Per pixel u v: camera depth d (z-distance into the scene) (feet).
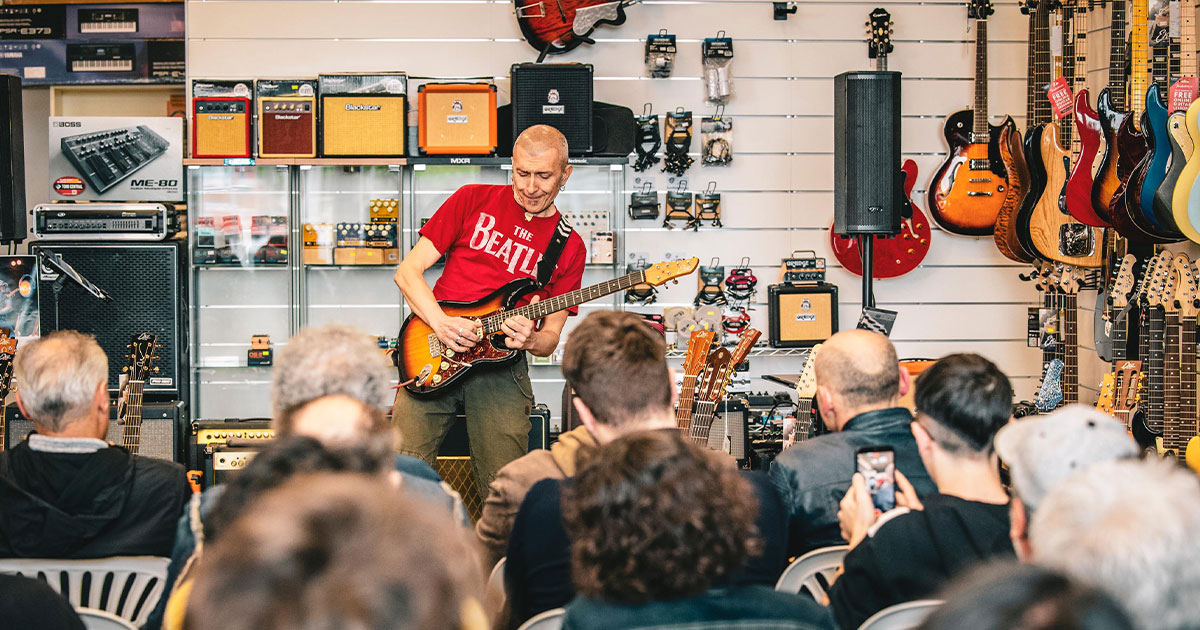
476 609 3.58
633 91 18.10
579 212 17.72
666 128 17.90
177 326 16.65
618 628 4.76
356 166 17.69
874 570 6.34
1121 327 14.57
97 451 7.88
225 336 18.03
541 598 6.77
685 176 18.24
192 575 5.51
